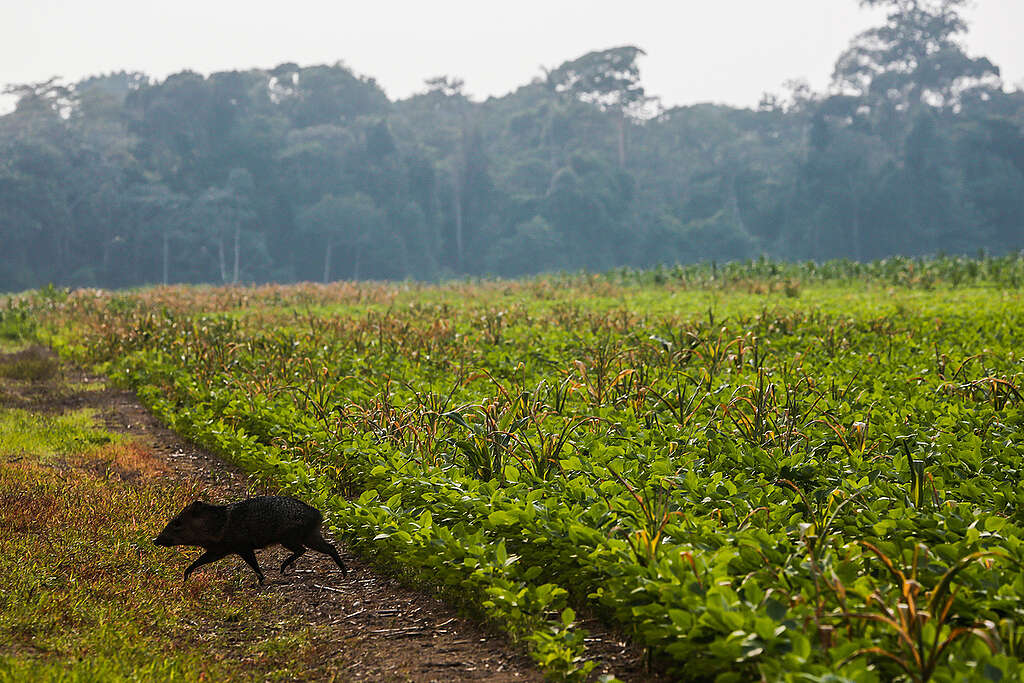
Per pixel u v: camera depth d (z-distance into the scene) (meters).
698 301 29.09
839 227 111.06
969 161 114.31
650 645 5.22
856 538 6.02
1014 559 5.25
